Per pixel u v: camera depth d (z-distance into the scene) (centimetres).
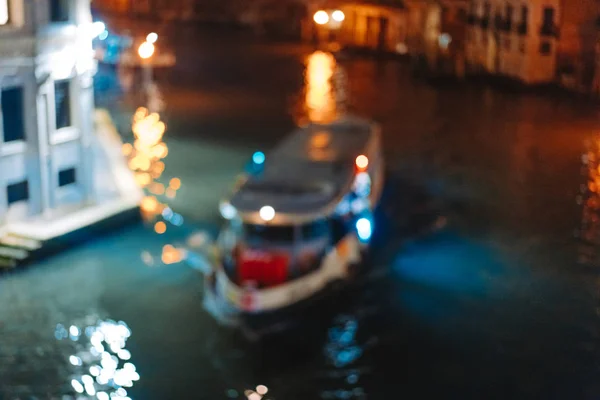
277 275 2064
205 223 2703
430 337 2044
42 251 2320
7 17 2281
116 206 2642
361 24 6625
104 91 4872
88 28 2498
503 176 3234
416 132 3928
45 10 2322
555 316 2138
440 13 5459
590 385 1845
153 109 4434
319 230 2170
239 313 2019
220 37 7375
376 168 2809
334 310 2144
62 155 2498
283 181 2338
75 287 2220
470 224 2744
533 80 4888
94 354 1934
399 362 1941
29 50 2311
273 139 3828
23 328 2023
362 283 2288
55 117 2469
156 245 2502
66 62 2439
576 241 2609
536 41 4828
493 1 5234
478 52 5428
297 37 7325
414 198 2984
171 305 2152
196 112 4372
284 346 1997
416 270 2386
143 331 2031
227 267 2155
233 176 3231
